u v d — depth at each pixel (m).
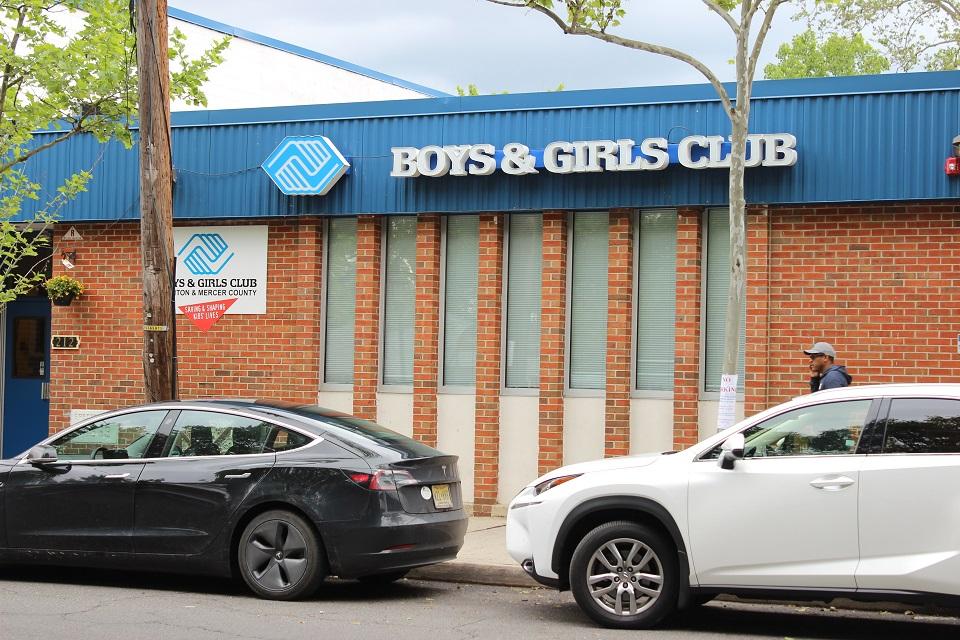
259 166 15.65
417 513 9.56
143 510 9.81
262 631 8.28
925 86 12.82
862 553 7.99
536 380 14.77
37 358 18.80
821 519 8.09
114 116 15.27
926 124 12.80
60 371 16.77
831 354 11.99
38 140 16.72
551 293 14.42
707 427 13.91
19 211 16.72
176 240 16.25
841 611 9.74
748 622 9.20
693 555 8.41
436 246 15.05
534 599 10.15
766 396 13.42
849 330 13.20
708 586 8.40
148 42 12.27
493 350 14.70
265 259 15.84
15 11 15.04
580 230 14.65
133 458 10.00
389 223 15.59
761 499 8.26
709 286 14.04
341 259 15.76
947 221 12.91
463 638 8.22
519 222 14.92
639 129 13.88
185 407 10.14
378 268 15.47
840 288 13.26
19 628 8.25
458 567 11.04
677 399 13.86
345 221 15.76
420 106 14.88
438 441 15.07
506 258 14.93
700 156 13.50
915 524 7.87
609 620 8.66
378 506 9.34
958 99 12.70
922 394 8.16
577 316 14.62
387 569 9.40
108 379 16.56
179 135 16.02
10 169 16.52
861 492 8.01
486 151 14.34
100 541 9.91
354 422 10.21
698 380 13.92
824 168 13.12
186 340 16.16
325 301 15.78
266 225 15.86
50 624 8.41
